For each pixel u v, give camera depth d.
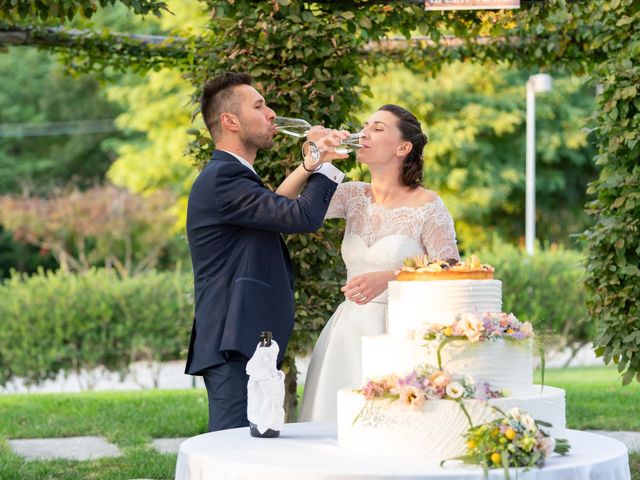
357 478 2.65
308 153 4.02
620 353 5.79
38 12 5.54
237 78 4.16
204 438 3.31
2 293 12.82
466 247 20.16
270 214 3.85
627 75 5.58
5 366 12.66
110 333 12.88
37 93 28.11
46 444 6.87
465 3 5.68
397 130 4.27
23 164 27.45
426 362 3.02
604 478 2.83
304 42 5.41
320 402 4.24
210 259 3.98
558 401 3.08
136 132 27.08
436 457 2.90
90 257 23.94
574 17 6.34
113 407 8.45
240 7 5.43
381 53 8.01
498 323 3.04
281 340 4.00
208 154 5.70
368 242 4.30
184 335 13.03
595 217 6.11
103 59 7.68
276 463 2.80
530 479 2.68
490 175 19.27
